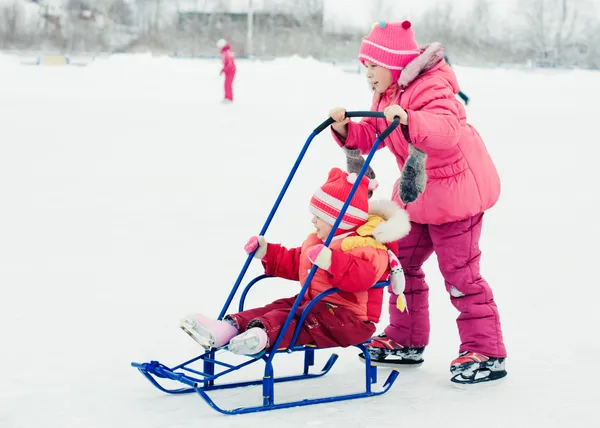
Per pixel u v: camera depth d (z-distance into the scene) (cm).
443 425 329
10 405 340
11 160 1127
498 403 359
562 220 817
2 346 422
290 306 364
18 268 591
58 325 461
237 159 1177
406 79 381
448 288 402
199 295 530
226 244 679
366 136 409
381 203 382
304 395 368
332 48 5919
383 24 392
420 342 418
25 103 1953
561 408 353
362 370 413
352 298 359
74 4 5791
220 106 2069
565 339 458
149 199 879
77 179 997
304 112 1934
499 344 390
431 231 401
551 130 1644
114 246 668
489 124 1733
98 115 1766
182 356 416
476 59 6088
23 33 5619
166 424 320
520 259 656
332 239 373
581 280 593
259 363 418
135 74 3050
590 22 6297
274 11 6072
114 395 357
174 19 6019
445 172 385
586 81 3144
